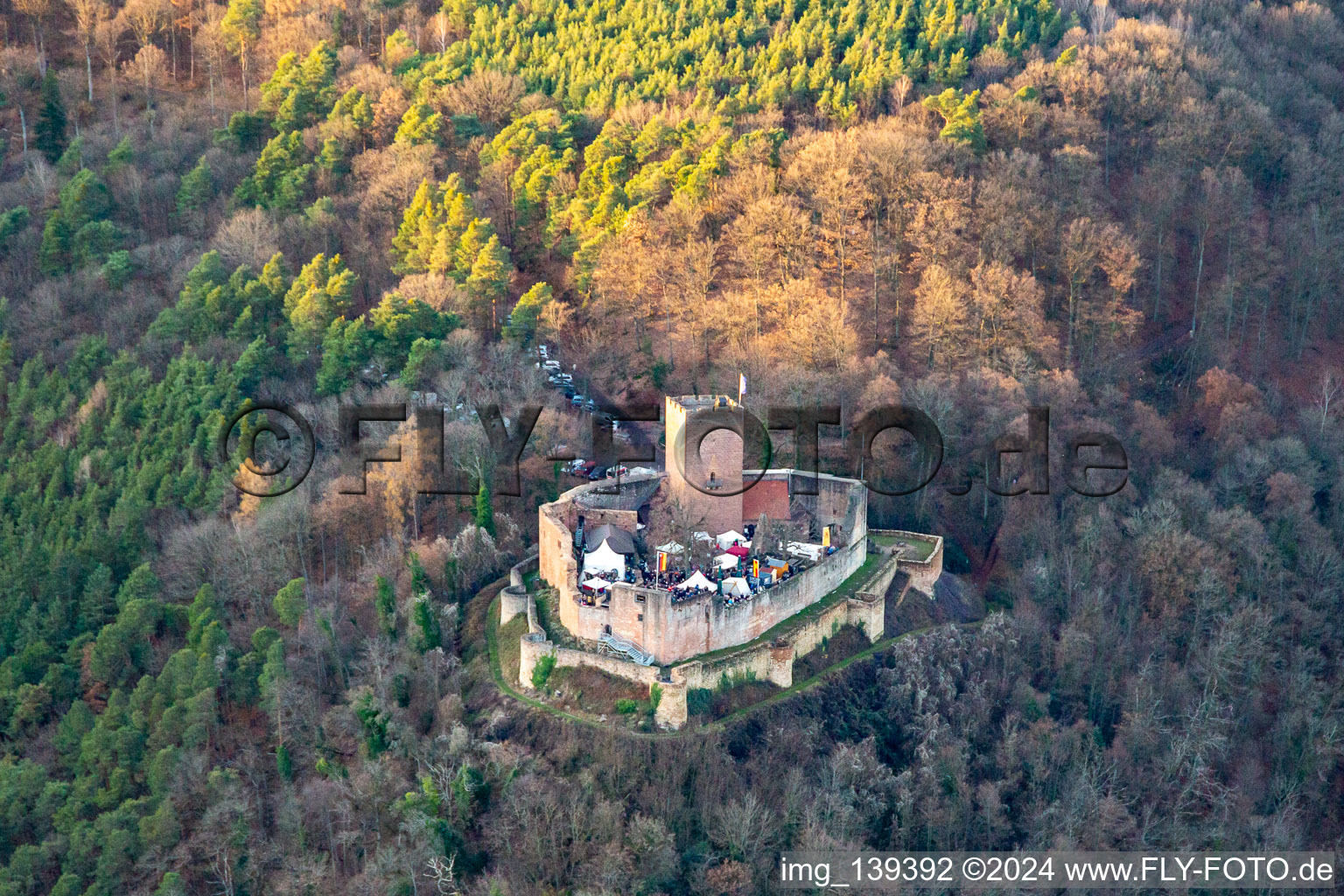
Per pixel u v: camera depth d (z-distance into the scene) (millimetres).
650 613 183250
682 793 175625
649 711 179750
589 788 174250
